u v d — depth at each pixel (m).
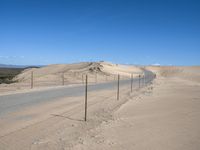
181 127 9.34
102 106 16.20
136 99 19.61
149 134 8.66
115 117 12.10
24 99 18.27
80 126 10.41
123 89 31.11
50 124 10.72
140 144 7.66
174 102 16.19
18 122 10.93
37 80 44.59
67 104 16.67
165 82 49.16
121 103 17.80
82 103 17.42
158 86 35.53
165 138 8.11
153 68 172.00
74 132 9.41
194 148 7.09
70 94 23.02
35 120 11.41
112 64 127.25
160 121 10.52
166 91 26.06
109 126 10.15
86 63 97.50
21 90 24.94
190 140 7.77
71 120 11.61
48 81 42.88
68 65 95.62
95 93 24.92
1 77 62.09
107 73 77.56
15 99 18.08
